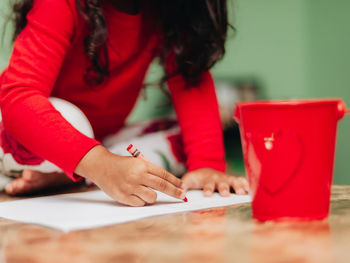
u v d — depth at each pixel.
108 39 1.04
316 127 0.51
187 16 1.08
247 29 2.50
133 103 1.31
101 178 0.71
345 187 0.83
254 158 0.54
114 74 1.13
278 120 0.52
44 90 0.86
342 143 2.46
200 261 0.39
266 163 0.53
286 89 2.56
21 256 0.42
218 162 1.03
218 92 2.35
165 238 0.47
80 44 1.02
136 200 0.68
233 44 2.47
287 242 0.44
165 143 1.24
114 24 1.04
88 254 0.42
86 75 1.08
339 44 2.48
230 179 0.89
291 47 2.57
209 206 0.67
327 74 2.53
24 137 0.78
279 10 2.55
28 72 0.84
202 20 1.07
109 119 1.27
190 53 1.10
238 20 2.48
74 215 0.61
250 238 0.46
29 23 0.90
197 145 1.05
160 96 2.14
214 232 0.49
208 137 1.06
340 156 2.46
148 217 0.59
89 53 0.98
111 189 0.70
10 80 0.84
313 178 0.52
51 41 0.88
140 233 0.50
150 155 1.19
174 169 1.23
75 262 0.40
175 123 1.44
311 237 0.45
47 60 0.87
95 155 0.73
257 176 0.54
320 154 0.52
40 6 0.90
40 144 0.76
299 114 0.51
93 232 0.51
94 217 0.59
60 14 0.90
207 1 1.03
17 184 0.97
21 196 0.98
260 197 0.54
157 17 1.11
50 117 0.77
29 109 0.79
